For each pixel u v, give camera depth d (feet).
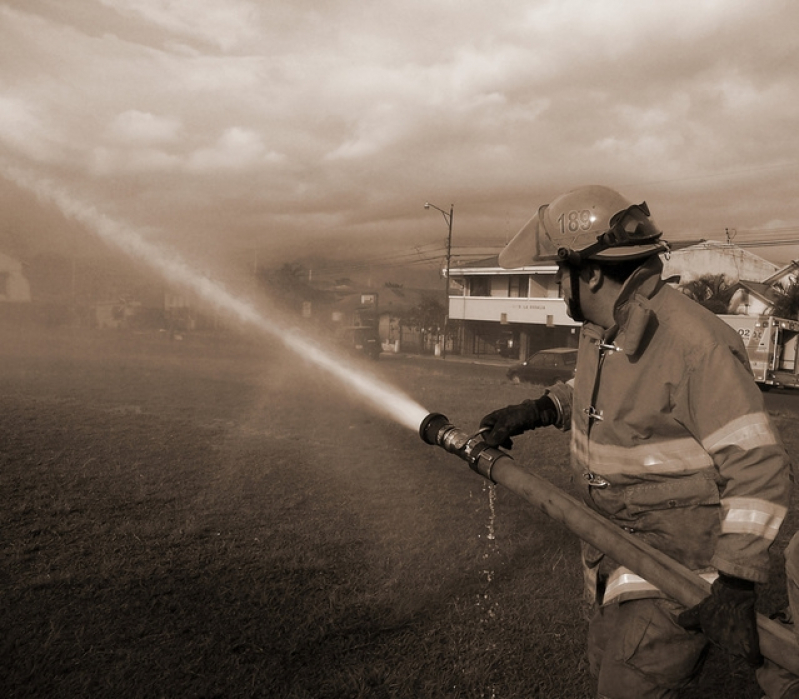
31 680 9.28
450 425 7.33
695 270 140.05
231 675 9.53
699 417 5.48
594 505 6.64
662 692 6.31
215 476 21.07
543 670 9.81
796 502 19.44
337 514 17.31
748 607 4.89
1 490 18.58
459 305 141.90
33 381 49.19
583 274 6.28
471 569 13.55
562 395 7.18
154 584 12.55
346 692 9.21
